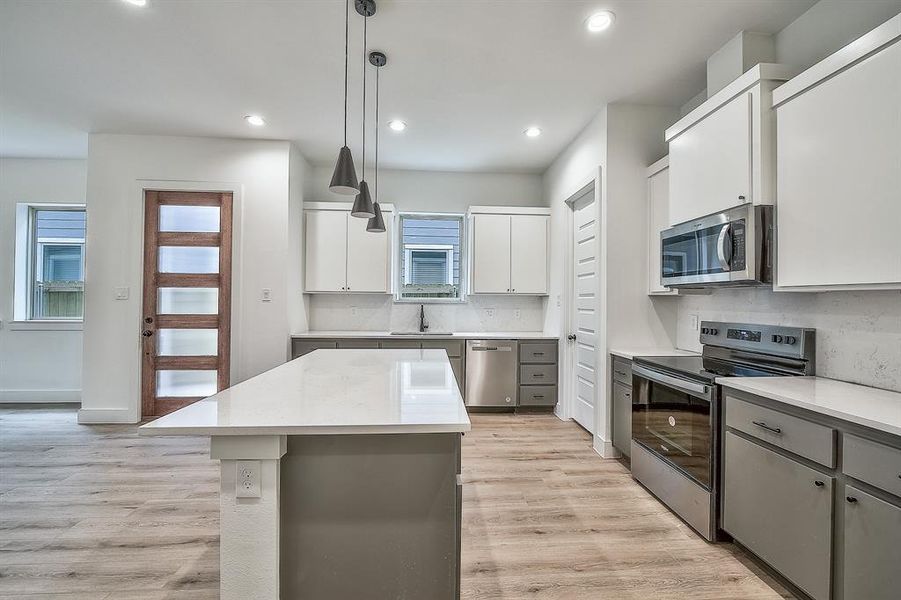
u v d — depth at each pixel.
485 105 3.42
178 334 4.14
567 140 4.12
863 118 1.60
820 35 2.19
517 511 2.44
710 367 2.40
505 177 5.19
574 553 2.04
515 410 4.63
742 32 2.46
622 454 3.23
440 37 2.56
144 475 2.89
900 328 1.74
